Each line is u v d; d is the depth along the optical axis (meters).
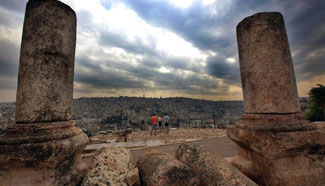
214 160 2.95
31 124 2.96
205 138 11.12
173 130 16.19
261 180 3.35
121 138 12.59
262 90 3.61
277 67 3.56
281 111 3.46
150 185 2.46
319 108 19.33
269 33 3.68
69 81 3.55
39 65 3.12
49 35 3.23
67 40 3.51
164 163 2.71
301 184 2.98
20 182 2.68
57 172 2.81
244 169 3.68
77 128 3.67
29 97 3.05
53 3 3.34
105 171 2.84
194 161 3.10
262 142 3.25
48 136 2.87
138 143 9.97
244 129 3.60
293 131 3.22
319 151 3.21
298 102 3.68
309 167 3.14
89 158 7.54
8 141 2.72
